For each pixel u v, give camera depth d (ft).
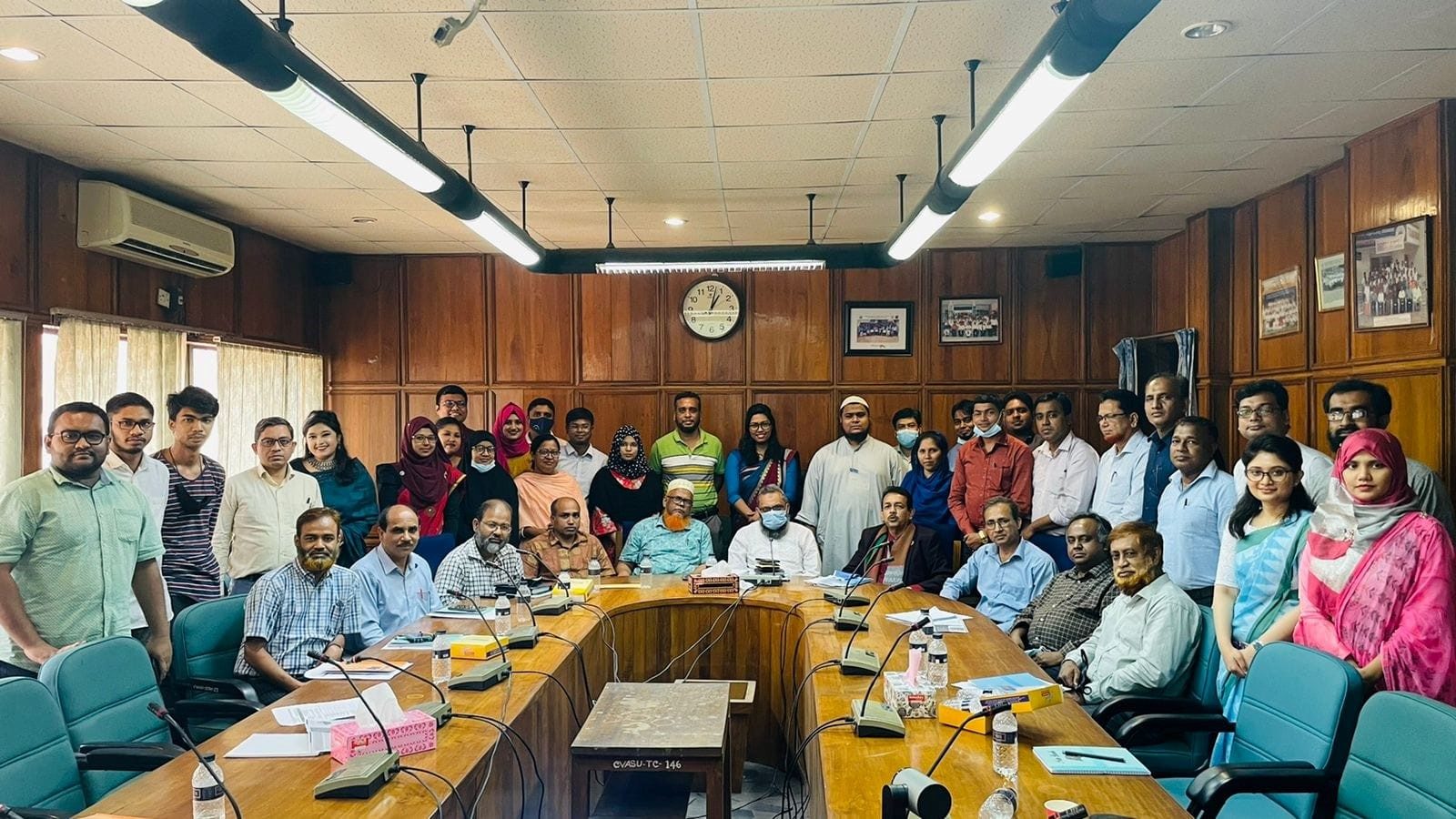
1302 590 8.50
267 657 10.23
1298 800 6.84
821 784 6.68
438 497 16.40
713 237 20.98
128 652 8.39
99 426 9.73
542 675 9.11
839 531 18.66
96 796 7.34
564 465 19.10
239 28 7.04
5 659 11.60
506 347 22.66
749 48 10.31
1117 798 5.96
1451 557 7.51
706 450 19.88
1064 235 20.93
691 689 9.82
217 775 5.49
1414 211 12.78
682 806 9.59
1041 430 16.37
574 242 21.50
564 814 9.78
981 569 14.05
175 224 16.03
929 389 22.34
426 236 20.45
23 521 9.32
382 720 7.07
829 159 14.74
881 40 10.12
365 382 22.52
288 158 14.39
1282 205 16.55
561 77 11.14
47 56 10.37
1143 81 11.50
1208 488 11.90
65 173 14.47
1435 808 5.70
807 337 22.57
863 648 10.11
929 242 21.72
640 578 14.93
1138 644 9.78
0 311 13.19
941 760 6.66
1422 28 10.00
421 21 9.53
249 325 19.51
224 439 18.48
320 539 10.77
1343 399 10.82
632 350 22.74
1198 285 18.92
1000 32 9.91
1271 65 10.97
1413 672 7.31
